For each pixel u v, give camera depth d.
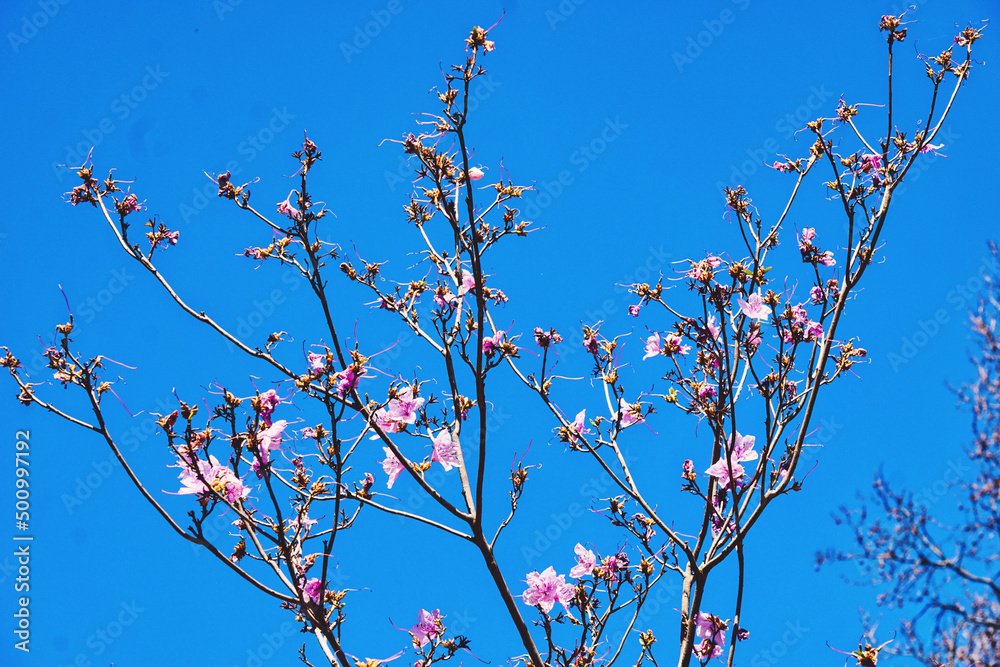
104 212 3.96
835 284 4.15
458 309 4.09
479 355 3.75
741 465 3.88
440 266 4.32
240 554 3.33
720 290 3.58
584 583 4.15
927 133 4.33
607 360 4.38
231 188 4.08
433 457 3.87
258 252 3.96
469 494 3.80
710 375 3.70
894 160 4.36
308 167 4.11
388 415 3.75
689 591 3.98
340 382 3.36
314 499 3.46
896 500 6.72
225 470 3.22
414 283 4.14
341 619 3.47
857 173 4.31
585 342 4.41
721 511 4.01
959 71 4.45
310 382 3.29
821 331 3.87
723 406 3.62
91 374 3.42
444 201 3.91
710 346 3.75
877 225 4.10
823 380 3.82
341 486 3.38
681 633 3.91
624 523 4.16
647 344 4.20
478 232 4.20
